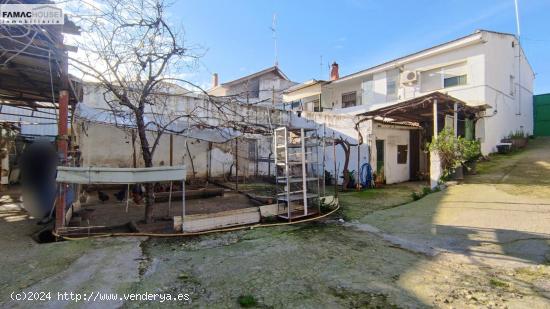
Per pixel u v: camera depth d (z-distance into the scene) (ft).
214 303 9.07
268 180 43.27
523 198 21.24
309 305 8.89
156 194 27.81
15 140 39.09
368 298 9.29
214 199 29.19
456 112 31.01
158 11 17.51
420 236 16.03
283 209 21.22
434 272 11.32
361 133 38.47
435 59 44.50
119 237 16.02
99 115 28.91
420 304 8.89
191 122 34.12
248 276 11.06
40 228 17.60
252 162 49.16
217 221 18.13
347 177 34.73
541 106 57.82
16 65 17.53
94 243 14.89
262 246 14.75
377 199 28.40
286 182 20.70
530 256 12.55
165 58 18.34
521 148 44.29
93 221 19.77
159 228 17.58
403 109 34.22
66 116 17.03
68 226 17.69
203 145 44.16
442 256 13.07
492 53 41.32
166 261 12.63
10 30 14.56
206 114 36.86
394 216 20.86
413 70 46.62
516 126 49.03
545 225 15.99
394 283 10.37
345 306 8.82
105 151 35.94
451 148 29.14
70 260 12.51
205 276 11.08
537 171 29.45
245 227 18.37
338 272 11.38
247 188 36.81
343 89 59.16
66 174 15.55
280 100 71.15
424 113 36.86
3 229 17.31
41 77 20.11
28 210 21.36
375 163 38.06
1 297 9.29
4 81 21.35
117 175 16.08
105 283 10.33
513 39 47.67
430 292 9.64
